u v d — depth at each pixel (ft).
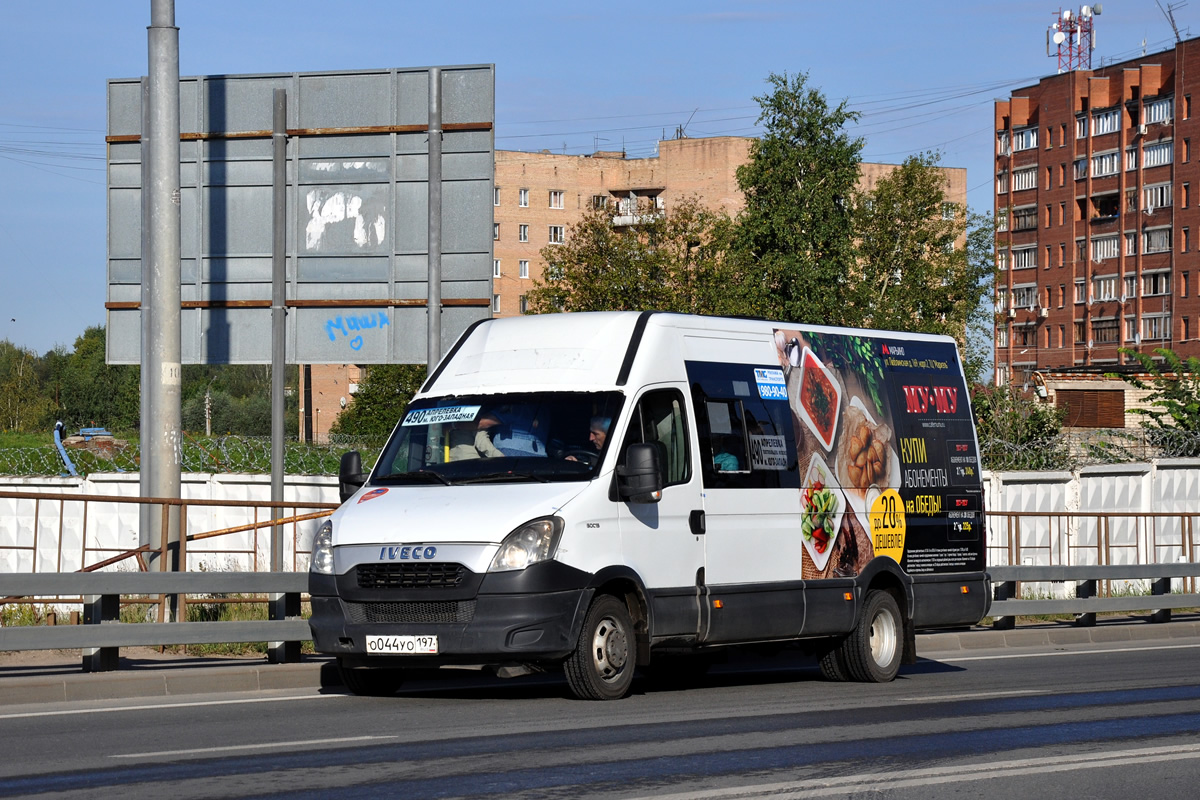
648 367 56.80
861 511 64.90
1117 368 348.59
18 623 67.26
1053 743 44.98
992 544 110.63
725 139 578.66
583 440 54.54
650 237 294.87
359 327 85.56
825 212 302.86
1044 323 559.79
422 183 84.84
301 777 37.58
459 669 64.44
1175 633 95.66
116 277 86.22
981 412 175.01
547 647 50.90
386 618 51.67
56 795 35.01
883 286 356.79
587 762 40.19
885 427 66.95
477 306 83.51
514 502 52.03
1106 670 71.10
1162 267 506.48
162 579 58.23
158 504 70.38
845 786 37.17
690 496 56.85
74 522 110.63
